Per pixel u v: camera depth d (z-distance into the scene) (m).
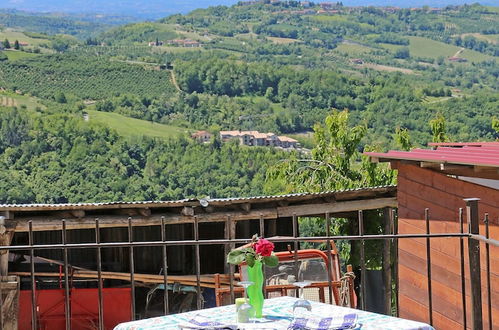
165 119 137.88
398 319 4.43
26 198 80.38
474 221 5.63
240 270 9.68
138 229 13.78
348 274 9.88
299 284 5.16
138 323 4.53
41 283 12.46
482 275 9.66
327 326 4.20
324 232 20.23
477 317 5.64
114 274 12.79
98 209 11.65
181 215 12.06
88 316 11.75
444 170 10.49
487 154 9.98
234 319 4.64
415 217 10.98
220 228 14.20
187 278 13.18
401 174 11.24
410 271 11.03
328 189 24.67
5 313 10.66
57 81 154.62
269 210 12.80
